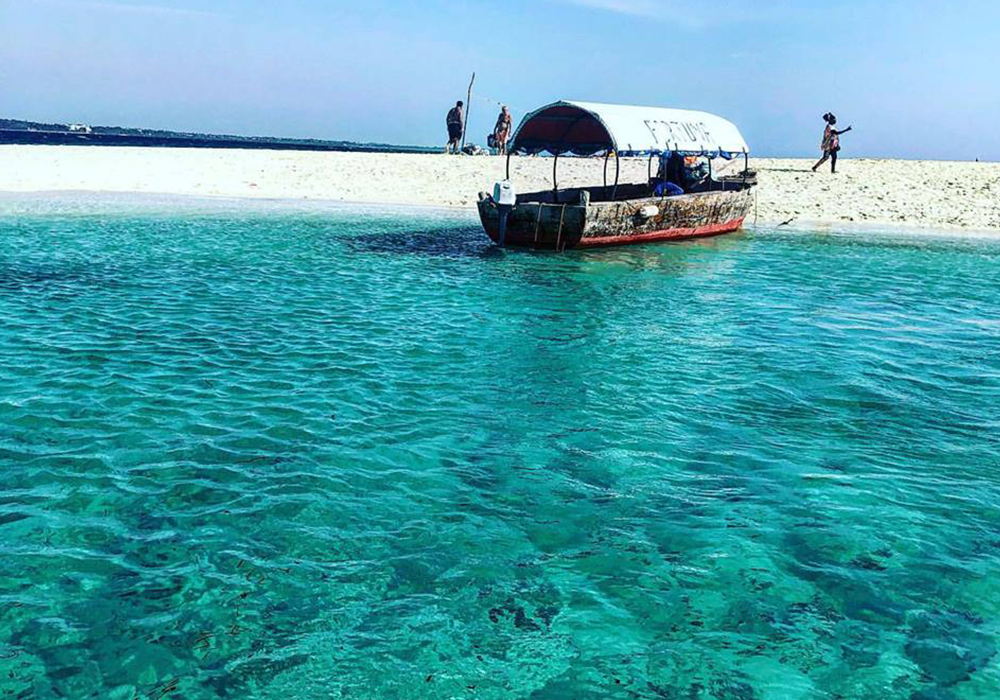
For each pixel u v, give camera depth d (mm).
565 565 6852
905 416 10445
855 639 5953
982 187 37500
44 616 5949
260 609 6129
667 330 14531
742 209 27969
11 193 31641
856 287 19109
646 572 6766
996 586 6629
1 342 12508
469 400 10719
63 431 9172
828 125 40750
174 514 7441
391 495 7980
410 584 6512
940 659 5742
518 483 8344
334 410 10164
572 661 5668
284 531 7219
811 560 6980
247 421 9688
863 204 34406
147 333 13391
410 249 22938
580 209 21922
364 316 15031
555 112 24156
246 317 14695
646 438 9594
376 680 5430
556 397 10922
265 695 5273
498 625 6039
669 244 24984
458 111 49156
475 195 35562
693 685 5461
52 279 17391
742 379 11828
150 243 22625
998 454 9273
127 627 5867
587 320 15133
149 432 9242
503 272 19828
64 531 7086
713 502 8023
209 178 37500
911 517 7754
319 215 29781
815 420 10266
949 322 15672
